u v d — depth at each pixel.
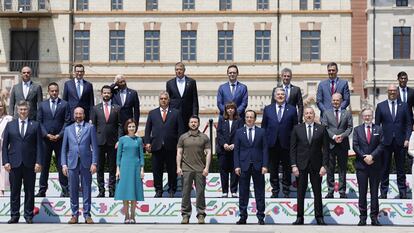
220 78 66.44
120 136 26.31
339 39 66.12
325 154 24.25
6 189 26.70
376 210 24.25
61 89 65.75
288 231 21.36
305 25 66.31
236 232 20.88
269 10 66.44
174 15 66.88
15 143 24.38
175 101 26.47
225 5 66.94
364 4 66.06
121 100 26.61
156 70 66.94
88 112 26.94
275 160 25.84
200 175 24.50
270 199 25.23
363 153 24.14
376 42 65.19
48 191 28.27
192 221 25.36
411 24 65.00
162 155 26.00
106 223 24.69
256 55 66.62
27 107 24.61
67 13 66.88
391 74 65.00
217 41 66.75
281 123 25.59
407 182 27.56
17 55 67.19
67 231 21.09
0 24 67.00
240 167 24.45
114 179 26.27
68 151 24.69
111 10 67.12
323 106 26.45
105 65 66.94
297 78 66.12
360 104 61.84
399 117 25.55
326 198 25.58
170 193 26.28
